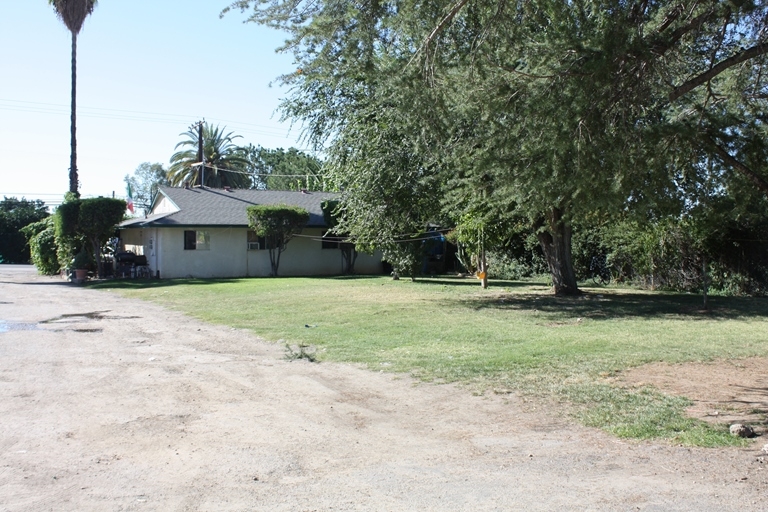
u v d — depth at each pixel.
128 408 7.51
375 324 14.62
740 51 8.71
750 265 21.30
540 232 21.69
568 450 6.12
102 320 15.67
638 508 4.72
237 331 13.74
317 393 8.32
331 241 33.41
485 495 5.00
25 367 9.78
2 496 4.92
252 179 67.75
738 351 11.02
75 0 34.72
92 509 4.70
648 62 7.97
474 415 7.35
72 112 35.81
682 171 9.41
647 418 7.05
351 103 20.05
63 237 31.31
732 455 5.89
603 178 7.98
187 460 5.82
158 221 30.72
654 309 17.52
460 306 18.33
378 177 18.95
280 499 4.93
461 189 13.97
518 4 8.09
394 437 6.57
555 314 16.48
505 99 8.14
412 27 8.12
